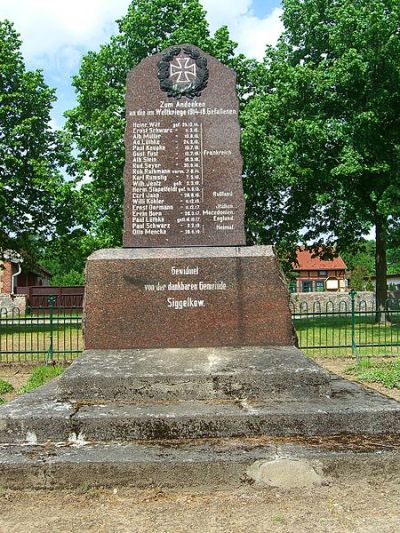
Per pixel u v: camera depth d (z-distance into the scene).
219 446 4.89
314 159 23.39
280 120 23.41
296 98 23.09
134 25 22.89
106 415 5.15
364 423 5.21
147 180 7.32
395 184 22.27
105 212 22.80
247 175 22.83
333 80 22.61
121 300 6.86
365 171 22.84
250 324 6.85
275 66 23.72
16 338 20.92
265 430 5.15
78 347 16.06
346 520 4.07
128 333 6.81
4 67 23.95
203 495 4.50
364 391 6.11
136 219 7.28
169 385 5.73
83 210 24.19
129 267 6.91
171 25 23.55
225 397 5.74
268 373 5.78
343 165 21.73
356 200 23.97
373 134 22.45
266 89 24.53
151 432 5.10
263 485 4.59
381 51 21.59
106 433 5.09
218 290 6.89
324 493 4.50
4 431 5.08
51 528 4.00
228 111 7.43
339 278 65.06
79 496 4.48
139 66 7.46
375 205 24.36
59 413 5.21
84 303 6.88
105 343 6.80
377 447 4.84
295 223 26.06
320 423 5.18
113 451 4.79
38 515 4.20
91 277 6.91
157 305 6.86
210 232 7.28
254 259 6.96
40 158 24.84
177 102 7.41
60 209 24.75
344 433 5.18
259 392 5.75
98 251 7.12
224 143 7.39
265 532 3.90
